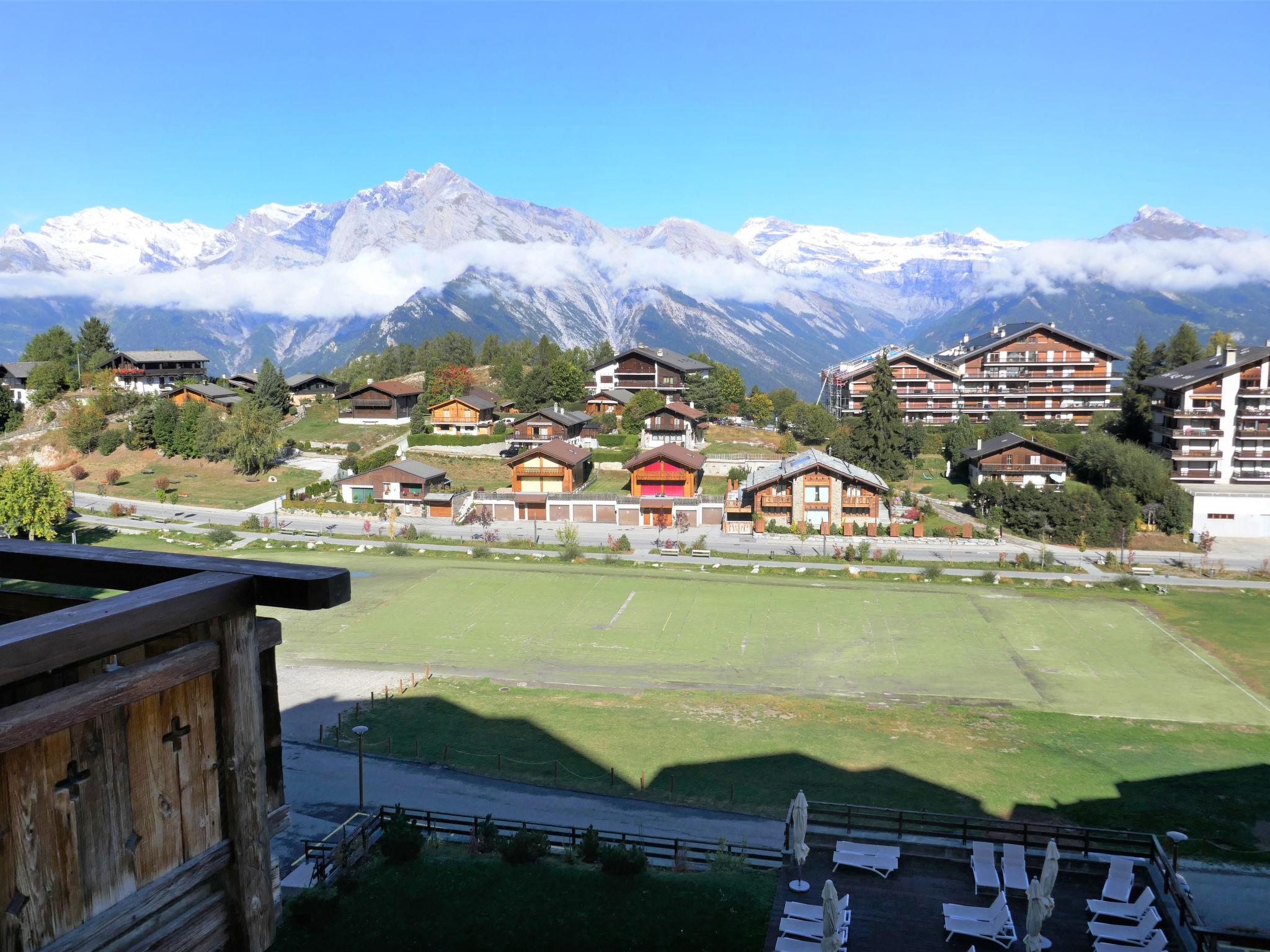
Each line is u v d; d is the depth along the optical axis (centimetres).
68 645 452
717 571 8150
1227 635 6419
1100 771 4300
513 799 3975
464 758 4412
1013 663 5884
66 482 11769
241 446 12088
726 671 5738
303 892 2816
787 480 9775
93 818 497
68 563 614
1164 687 5481
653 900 2878
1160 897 2556
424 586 7562
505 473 12419
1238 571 8138
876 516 9706
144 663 514
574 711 5044
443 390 15262
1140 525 9675
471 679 5562
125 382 15638
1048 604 7156
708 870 3194
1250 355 10750
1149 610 7006
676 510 9925
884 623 6681
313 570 574
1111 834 3625
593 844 3203
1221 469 10800
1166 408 11250
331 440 13925
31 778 466
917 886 2692
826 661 5919
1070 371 15062
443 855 3278
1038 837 3522
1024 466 10919
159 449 13000
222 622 556
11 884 461
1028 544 9125
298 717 4953
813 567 8181
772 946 2505
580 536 9581
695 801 3966
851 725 4878
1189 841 3594
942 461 13300
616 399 14862
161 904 532
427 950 2623
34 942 471
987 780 4184
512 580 7756
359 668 5753
